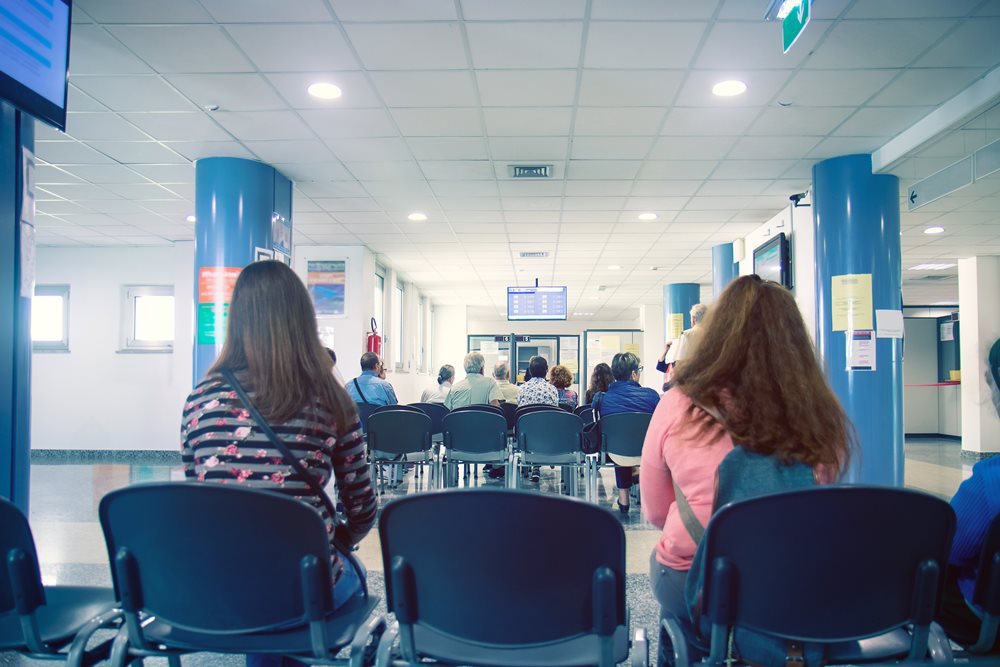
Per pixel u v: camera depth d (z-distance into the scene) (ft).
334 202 23.32
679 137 16.89
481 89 14.12
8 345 9.00
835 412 4.85
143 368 30.50
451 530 4.17
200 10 11.06
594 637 4.83
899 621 4.31
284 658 5.60
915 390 43.68
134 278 30.94
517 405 22.70
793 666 4.32
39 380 30.73
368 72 13.34
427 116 15.60
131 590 4.60
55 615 5.44
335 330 30.40
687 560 5.05
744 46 12.21
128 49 12.39
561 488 21.13
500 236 28.94
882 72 13.23
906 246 29.50
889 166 17.47
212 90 14.20
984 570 4.76
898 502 4.03
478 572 4.21
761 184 20.95
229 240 18.35
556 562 4.15
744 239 28.89
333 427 5.27
